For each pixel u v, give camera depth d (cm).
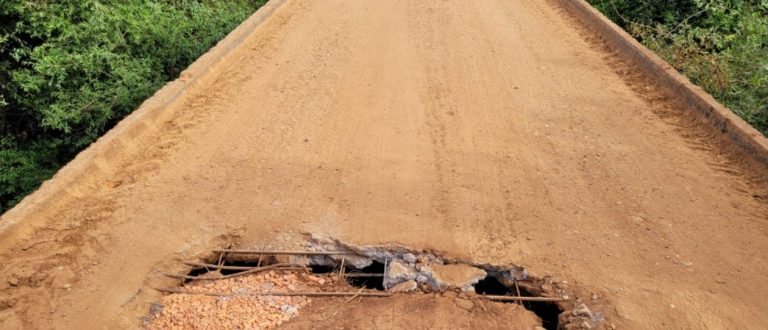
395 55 817
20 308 394
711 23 859
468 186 518
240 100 688
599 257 431
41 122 748
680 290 400
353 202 496
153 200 501
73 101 714
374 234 456
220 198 503
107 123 755
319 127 622
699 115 614
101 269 426
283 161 558
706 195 503
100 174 528
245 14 1009
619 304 389
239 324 388
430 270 423
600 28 884
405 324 385
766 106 633
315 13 1016
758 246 442
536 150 576
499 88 713
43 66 686
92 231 462
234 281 430
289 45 862
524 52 829
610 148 579
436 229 462
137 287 413
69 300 400
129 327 387
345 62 795
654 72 712
